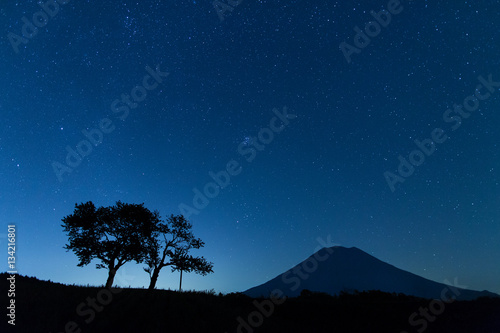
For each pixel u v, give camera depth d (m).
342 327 18.39
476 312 18.23
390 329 17.53
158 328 13.63
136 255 30.73
